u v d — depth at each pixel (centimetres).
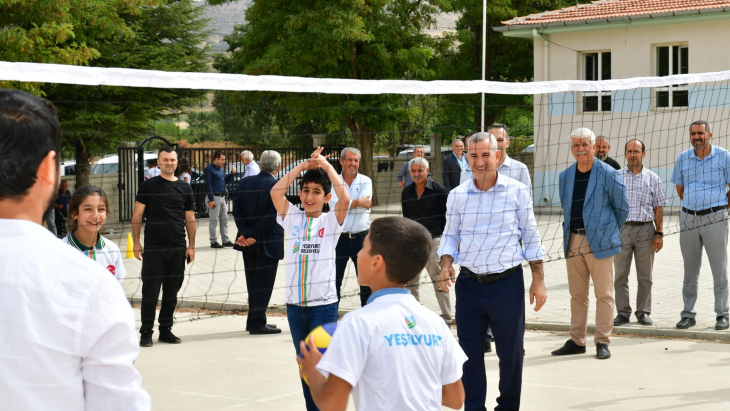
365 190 745
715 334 708
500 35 2936
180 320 849
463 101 2683
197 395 550
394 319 251
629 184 764
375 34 2402
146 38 2330
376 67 2470
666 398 519
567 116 2053
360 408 248
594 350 677
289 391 561
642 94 1964
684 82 671
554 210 1911
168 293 735
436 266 756
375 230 267
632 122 1967
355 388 253
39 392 152
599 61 2119
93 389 159
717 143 1775
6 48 1383
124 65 2127
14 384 150
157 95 2003
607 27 2048
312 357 246
